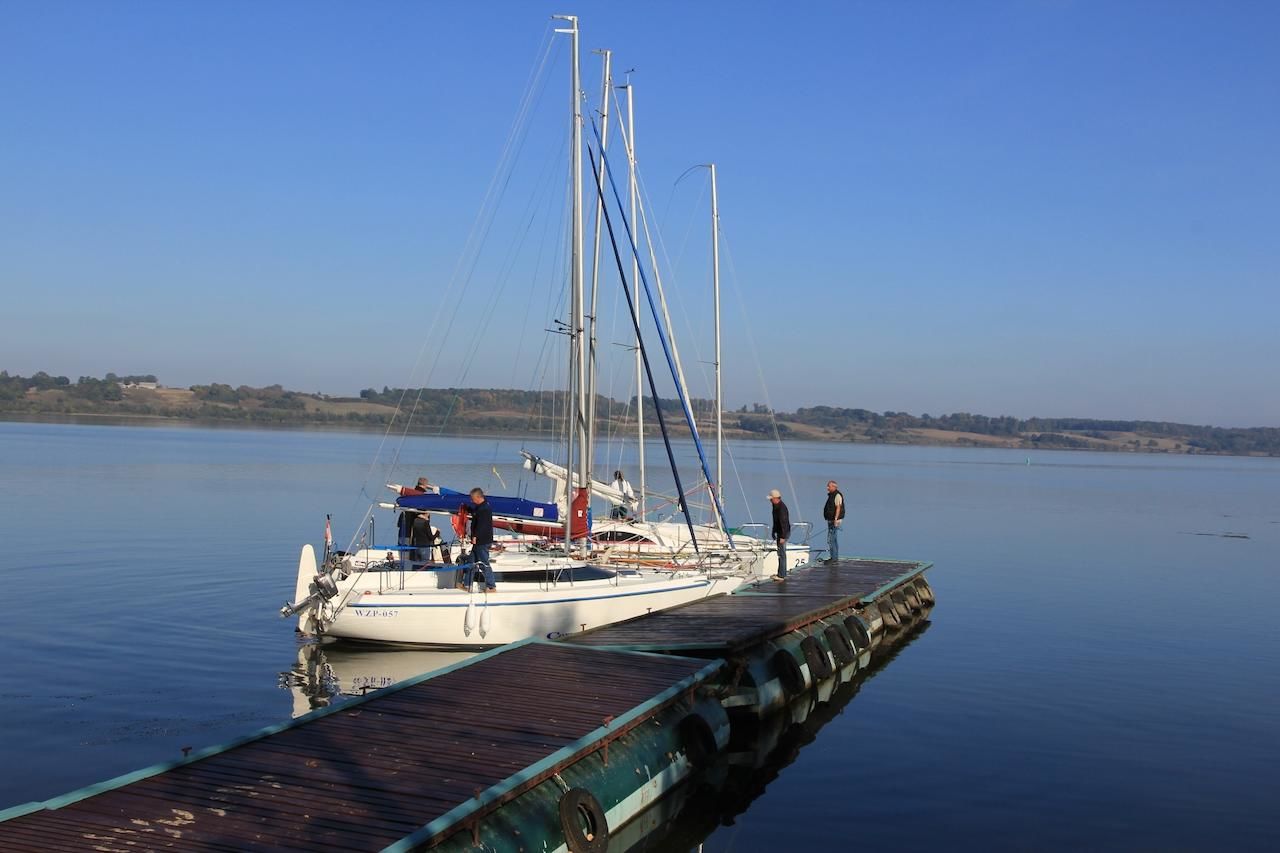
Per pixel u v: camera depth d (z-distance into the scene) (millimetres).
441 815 7875
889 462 132375
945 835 10734
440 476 61562
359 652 17594
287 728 9984
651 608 18938
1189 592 28078
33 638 18062
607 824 9477
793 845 10461
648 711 11031
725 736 12906
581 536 20562
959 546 38625
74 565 25906
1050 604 25766
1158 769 12898
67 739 12688
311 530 34438
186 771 8688
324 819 7742
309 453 91625
